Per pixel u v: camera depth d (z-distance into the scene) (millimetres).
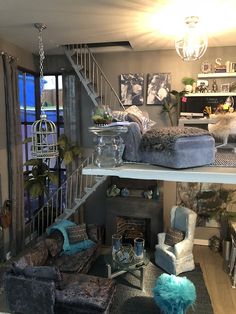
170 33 3961
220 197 4914
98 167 1501
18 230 4570
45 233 4871
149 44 4609
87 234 4852
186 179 1365
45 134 3738
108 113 1754
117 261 3969
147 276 4242
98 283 3387
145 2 2891
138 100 5191
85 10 3139
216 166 1460
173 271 4176
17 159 4500
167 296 3027
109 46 4938
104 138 1538
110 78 5270
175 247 4180
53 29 3830
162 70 5066
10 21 3514
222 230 5074
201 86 4773
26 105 5344
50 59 5508
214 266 4492
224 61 4781
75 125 5391
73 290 3232
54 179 4926
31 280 3023
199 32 3260
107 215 5176
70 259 4180
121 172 1453
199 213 5102
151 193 5062
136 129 1616
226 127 1793
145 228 5410
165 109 5027
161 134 1493
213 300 3676
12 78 4336
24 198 5105
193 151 1409
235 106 4570
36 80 5594
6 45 4434
